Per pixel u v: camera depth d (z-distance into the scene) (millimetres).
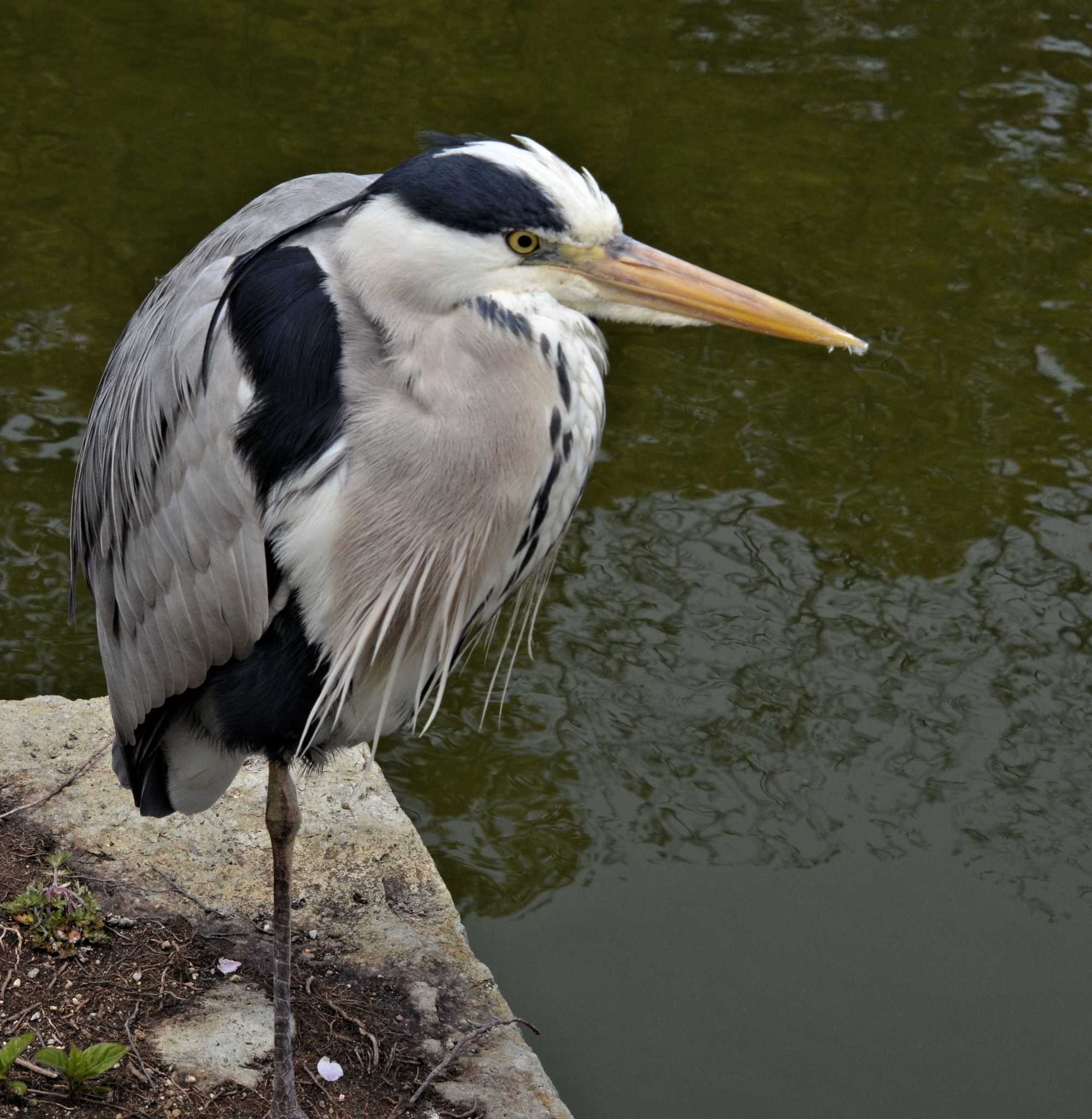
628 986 7098
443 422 4320
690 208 11750
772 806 8039
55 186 11430
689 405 10352
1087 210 12000
